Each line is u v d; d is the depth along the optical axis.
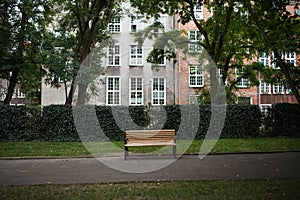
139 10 19.73
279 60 17.50
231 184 7.64
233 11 21.64
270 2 13.91
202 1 20.73
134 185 7.63
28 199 6.44
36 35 20.81
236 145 16.06
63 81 20.08
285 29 15.52
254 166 10.42
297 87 18.02
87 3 20.81
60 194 6.82
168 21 22.06
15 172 9.55
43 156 12.77
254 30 21.56
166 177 8.68
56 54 19.77
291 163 11.01
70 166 10.61
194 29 30.69
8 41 20.53
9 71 20.78
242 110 20.77
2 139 18.86
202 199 6.39
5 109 19.00
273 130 21.11
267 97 37.59
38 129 19.09
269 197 6.50
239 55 26.42
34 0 19.77
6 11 19.61
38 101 43.06
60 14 21.02
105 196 6.64
